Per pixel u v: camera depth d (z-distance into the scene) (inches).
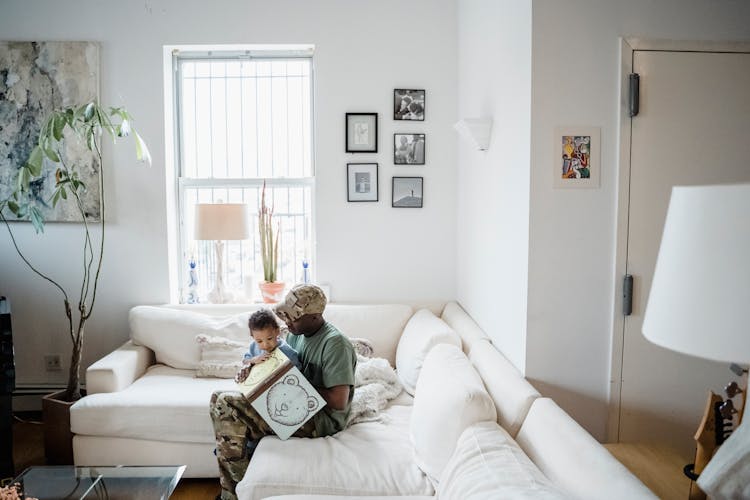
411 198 132.3
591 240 77.1
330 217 132.7
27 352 131.1
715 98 76.8
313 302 83.5
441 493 56.3
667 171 77.0
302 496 63.7
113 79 127.9
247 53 135.4
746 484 34.4
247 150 139.3
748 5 75.9
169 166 132.4
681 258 33.4
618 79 75.8
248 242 140.5
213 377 110.3
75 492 71.5
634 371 79.0
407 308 124.0
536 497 42.9
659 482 60.9
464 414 64.4
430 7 129.2
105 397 97.3
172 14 127.6
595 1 74.8
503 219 88.9
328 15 128.8
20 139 127.3
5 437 97.5
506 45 86.5
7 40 126.3
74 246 129.9
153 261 131.0
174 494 94.9
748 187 30.5
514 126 82.7
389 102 130.6
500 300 90.5
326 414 81.8
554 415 58.5
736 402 78.7
